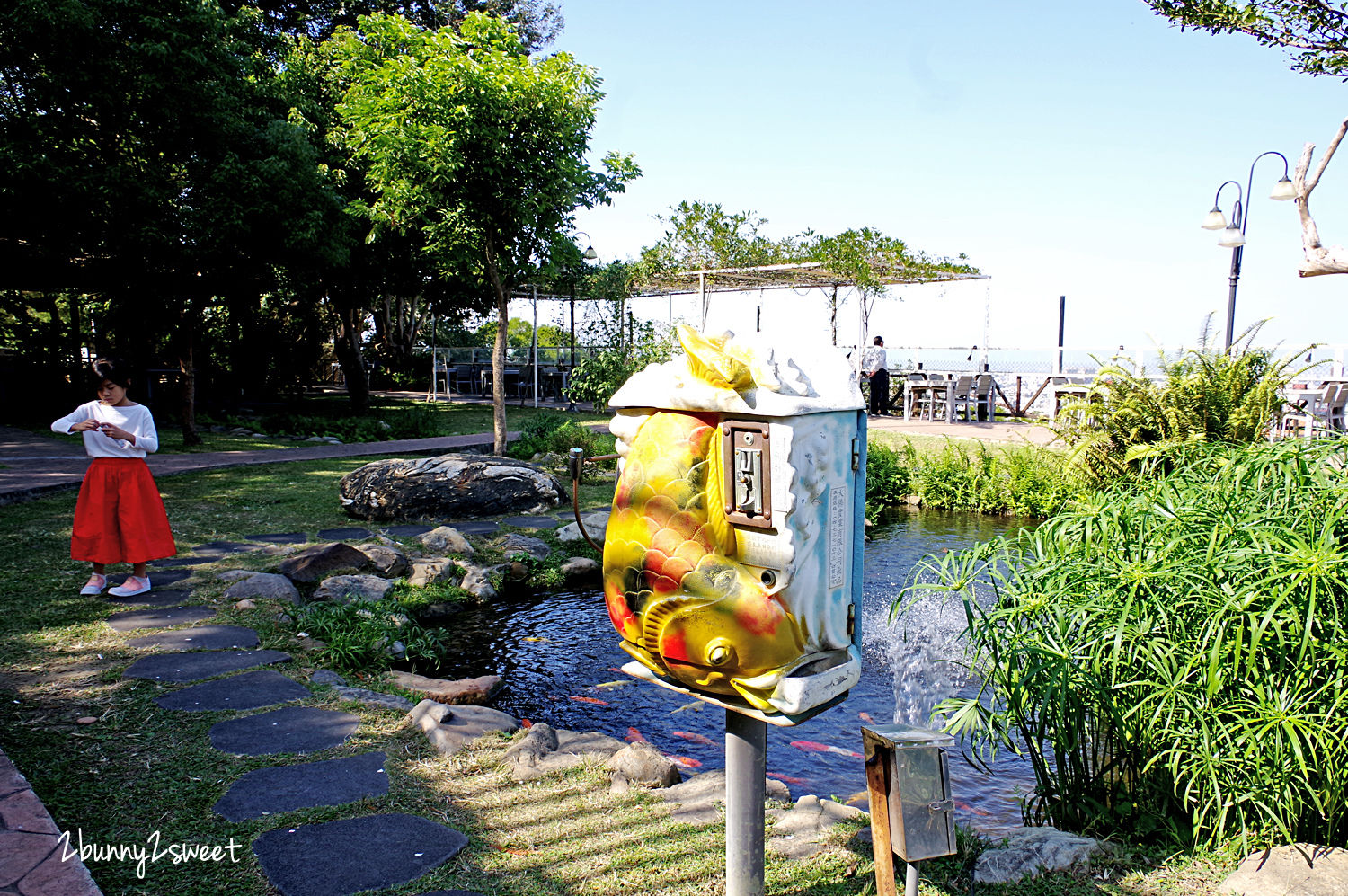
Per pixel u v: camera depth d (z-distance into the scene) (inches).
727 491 73.2
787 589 72.4
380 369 1262.3
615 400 82.0
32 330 691.4
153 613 203.6
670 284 933.8
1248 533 119.2
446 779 127.6
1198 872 103.7
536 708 183.8
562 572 287.1
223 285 533.0
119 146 470.9
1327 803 107.1
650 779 130.2
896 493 434.9
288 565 243.8
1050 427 362.9
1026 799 137.3
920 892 99.7
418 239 707.4
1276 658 111.3
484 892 96.7
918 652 220.2
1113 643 118.6
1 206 440.1
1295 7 332.2
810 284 946.1
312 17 810.2
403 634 211.2
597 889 98.0
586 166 481.7
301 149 509.4
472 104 424.2
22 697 150.9
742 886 82.4
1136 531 139.0
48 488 345.1
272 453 504.1
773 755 162.7
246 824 110.9
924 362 901.2
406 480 343.3
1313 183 358.3
